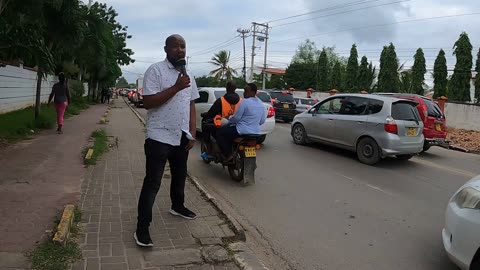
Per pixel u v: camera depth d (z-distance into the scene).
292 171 8.70
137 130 14.43
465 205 3.78
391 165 9.98
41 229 4.36
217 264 3.97
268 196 6.68
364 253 4.58
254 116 7.30
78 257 3.87
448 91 34.53
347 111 10.66
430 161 11.13
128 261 3.87
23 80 17.84
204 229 4.77
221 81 71.69
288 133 15.38
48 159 8.00
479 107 22.06
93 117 18.80
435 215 6.05
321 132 11.38
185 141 4.71
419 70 39.56
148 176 4.26
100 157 8.75
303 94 37.19
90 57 20.92
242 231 4.65
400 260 4.44
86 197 5.75
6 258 3.68
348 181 8.00
